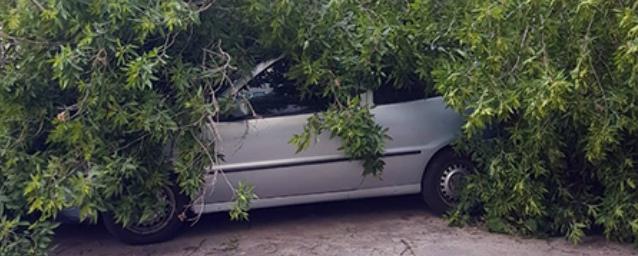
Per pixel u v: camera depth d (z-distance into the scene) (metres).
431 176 6.66
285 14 5.64
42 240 5.18
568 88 4.76
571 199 5.99
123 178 5.54
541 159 5.90
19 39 5.12
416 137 6.51
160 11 5.13
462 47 5.79
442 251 5.77
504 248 5.83
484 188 6.25
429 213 6.88
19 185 5.24
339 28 5.86
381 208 7.11
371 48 5.85
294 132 6.17
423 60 6.11
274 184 6.23
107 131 5.37
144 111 5.33
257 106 6.13
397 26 5.95
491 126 6.22
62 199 4.95
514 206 6.07
